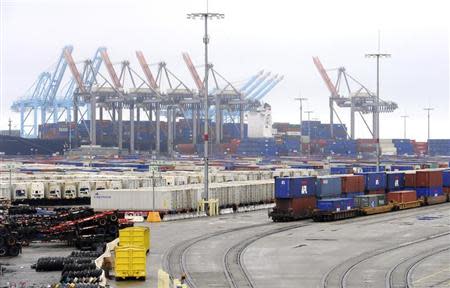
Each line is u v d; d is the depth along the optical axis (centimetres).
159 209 15800
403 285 8250
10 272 9069
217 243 11794
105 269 9031
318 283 8388
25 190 19012
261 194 19000
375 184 17850
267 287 8144
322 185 15938
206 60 17112
